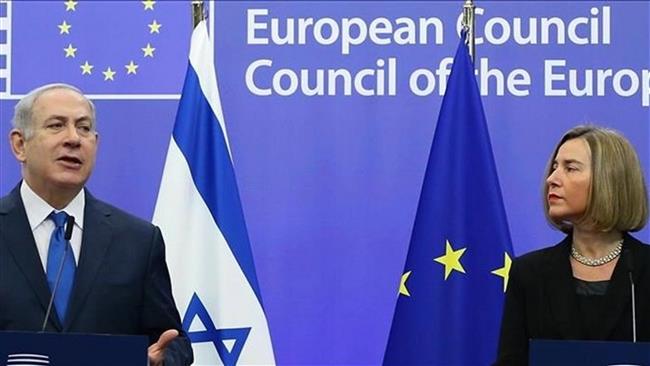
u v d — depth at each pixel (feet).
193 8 16.67
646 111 17.38
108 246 13.38
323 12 17.72
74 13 17.79
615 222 12.66
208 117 16.28
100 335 10.89
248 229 17.48
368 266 17.43
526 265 13.07
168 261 15.81
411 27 17.66
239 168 17.58
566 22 17.54
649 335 12.55
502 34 17.58
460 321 15.56
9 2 17.75
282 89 17.67
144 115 17.67
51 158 13.14
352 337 17.31
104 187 17.56
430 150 16.39
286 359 17.30
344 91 17.62
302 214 17.51
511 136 17.48
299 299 17.38
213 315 15.79
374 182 17.54
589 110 17.44
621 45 17.48
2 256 13.15
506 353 12.85
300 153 17.61
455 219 15.81
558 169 12.94
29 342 10.89
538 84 17.51
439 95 17.60
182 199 15.99
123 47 17.74
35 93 13.44
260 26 17.69
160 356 12.02
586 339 12.54
